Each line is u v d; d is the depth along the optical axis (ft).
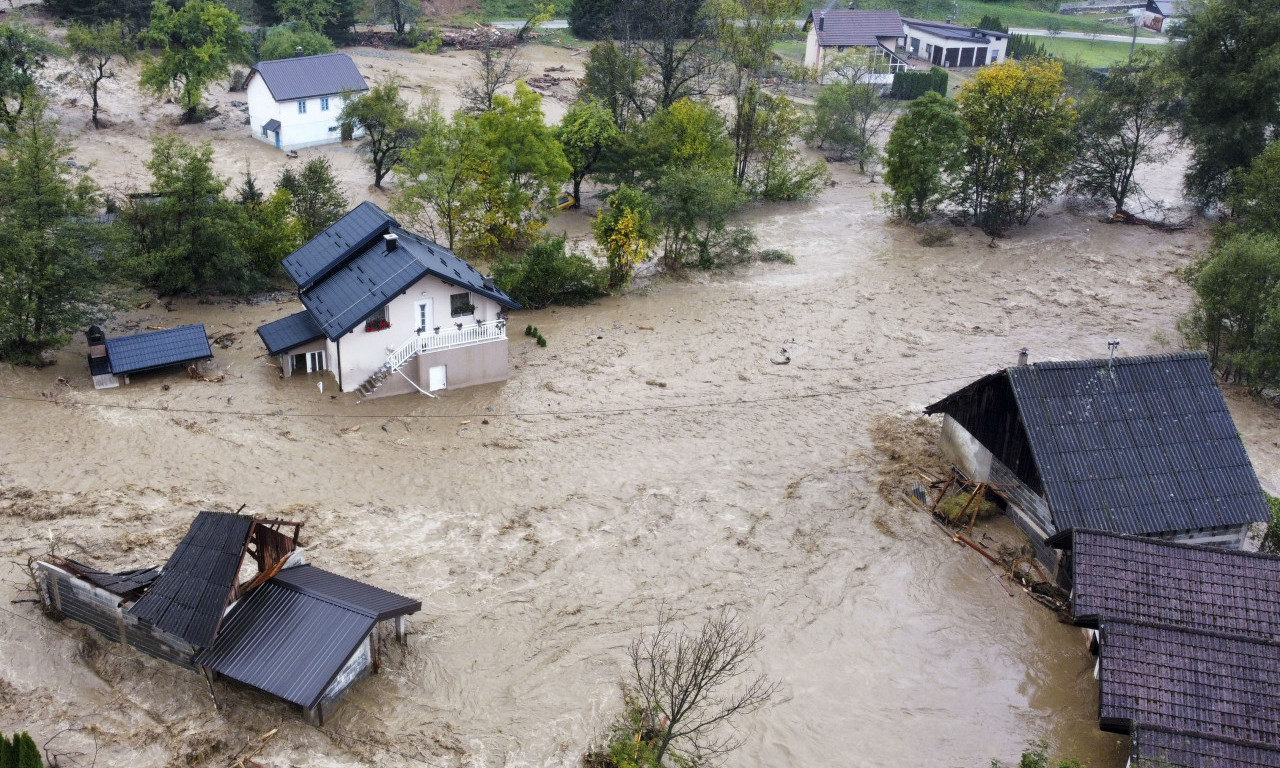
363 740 89.92
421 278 147.95
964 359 174.09
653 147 236.63
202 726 88.48
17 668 92.73
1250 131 225.35
